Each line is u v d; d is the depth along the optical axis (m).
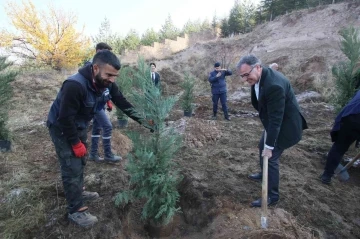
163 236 3.27
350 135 4.00
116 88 3.23
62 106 2.58
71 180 2.94
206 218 3.47
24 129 6.73
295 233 3.06
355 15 16.95
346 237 3.24
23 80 13.50
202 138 5.92
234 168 4.65
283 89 3.08
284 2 29.47
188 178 4.13
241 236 2.94
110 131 4.50
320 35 16.97
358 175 4.74
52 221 3.17
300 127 3.42
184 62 22.88
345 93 6.06
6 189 3.77
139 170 2.83
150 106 2.84
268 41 20.45
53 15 21.86
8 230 3.04
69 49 22.86
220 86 8.48
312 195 3.97
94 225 3.11
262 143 3.76
